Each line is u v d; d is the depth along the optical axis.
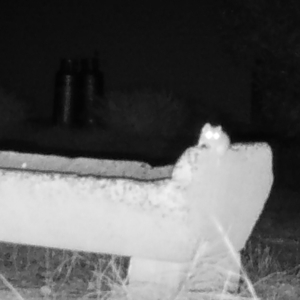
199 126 9.91
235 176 3.49
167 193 3.34
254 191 3.69
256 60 8.99
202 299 3.56
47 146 9.77
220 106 11.29
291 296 3.98
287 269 4.61
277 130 9.05
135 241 3.46
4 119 10.45
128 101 9.99
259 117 9.66
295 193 7.93
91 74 11.38
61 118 11.41
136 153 9.40
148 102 9.98
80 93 11.47
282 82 8.84
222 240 3.59
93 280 4.10
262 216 6.64
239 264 3.76
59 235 3.53
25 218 3.53
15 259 4.57
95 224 3.46
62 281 4.07
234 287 3.74
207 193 3.37
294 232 5.92
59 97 11.46
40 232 3.54
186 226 3.37
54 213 3.48
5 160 4.69
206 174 3.33
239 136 9.48
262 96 9.32
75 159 4.62
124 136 9.72
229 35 8.90
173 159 9.17
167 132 9.80
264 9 8.36
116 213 3.41
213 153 3.34
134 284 3.55
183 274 3.53
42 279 4.11
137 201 3.38
